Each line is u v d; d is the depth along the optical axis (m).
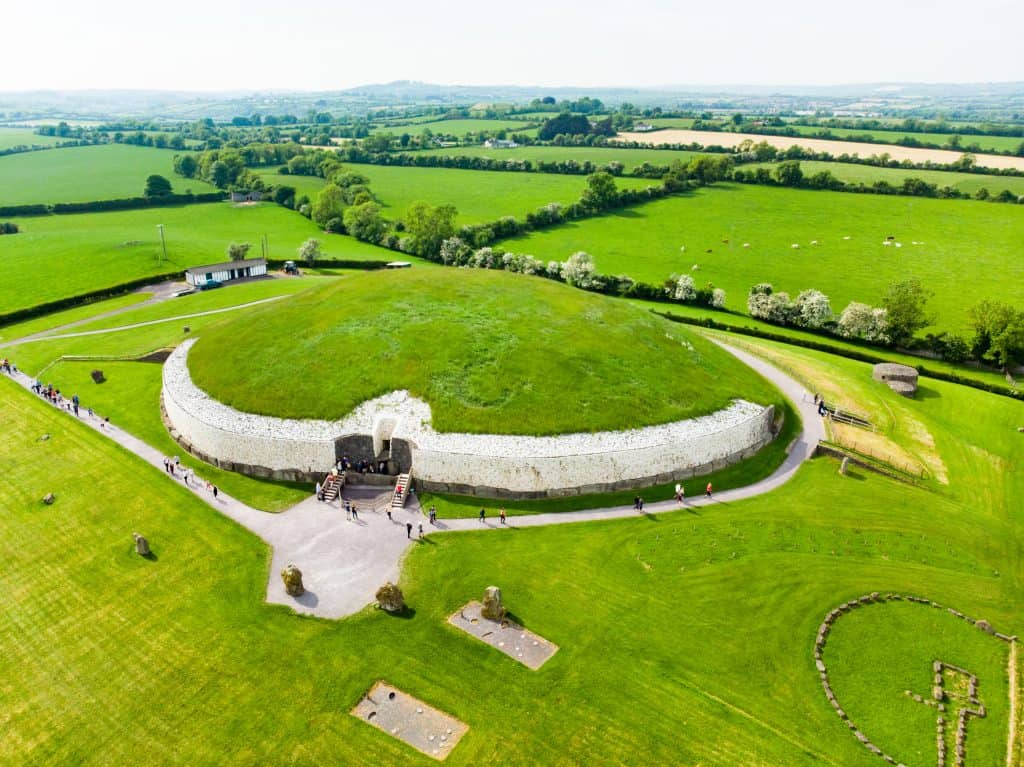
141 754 30.70
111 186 188.38
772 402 62.47
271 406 55.47
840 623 40.00
